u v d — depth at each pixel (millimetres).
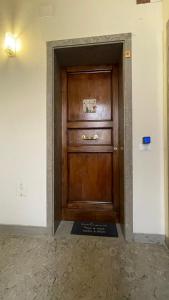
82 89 2385
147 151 1840
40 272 1412
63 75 2402
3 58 2082
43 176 2010
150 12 1833
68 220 2387
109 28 1891
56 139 2125
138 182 1851
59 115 2287
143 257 1597
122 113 1979
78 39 1932
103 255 1624
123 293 1217
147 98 1836
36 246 1775
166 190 1759
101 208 2348
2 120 2084
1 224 2080
